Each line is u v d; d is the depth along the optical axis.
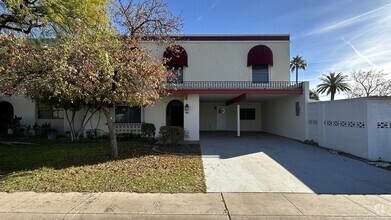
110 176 7.21
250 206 5.11
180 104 18.12
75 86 7.24
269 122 21.84
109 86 8.22
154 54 17.84
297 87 15.89
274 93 15.70
